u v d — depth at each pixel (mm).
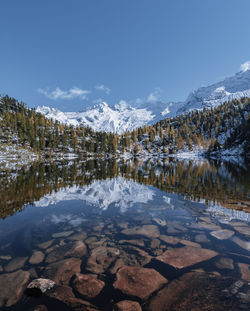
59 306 3518
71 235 6855
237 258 5078
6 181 19906
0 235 6898
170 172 31297
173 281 4191
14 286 4062
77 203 11672
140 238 6520
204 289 3865
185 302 3543
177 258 5141
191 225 7621
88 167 44719
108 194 14312
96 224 8023
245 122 127188
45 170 34406
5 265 4902
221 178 22531
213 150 124438
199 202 11367
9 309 3438
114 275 4461
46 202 11875
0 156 62531
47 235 6879
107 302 3633
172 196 13289
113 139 149375
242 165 46219
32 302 3617
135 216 9047
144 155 143500
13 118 108188
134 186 17906
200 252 5426
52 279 4309
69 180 21906
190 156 123812
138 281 4195
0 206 10938
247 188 15805
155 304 3539
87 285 4102
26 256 5363
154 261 5027
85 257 5289
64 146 116625
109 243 6168
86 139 148875
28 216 9164
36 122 120125
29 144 91375
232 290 3803
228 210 9609
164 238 6457
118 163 63500
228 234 6637
